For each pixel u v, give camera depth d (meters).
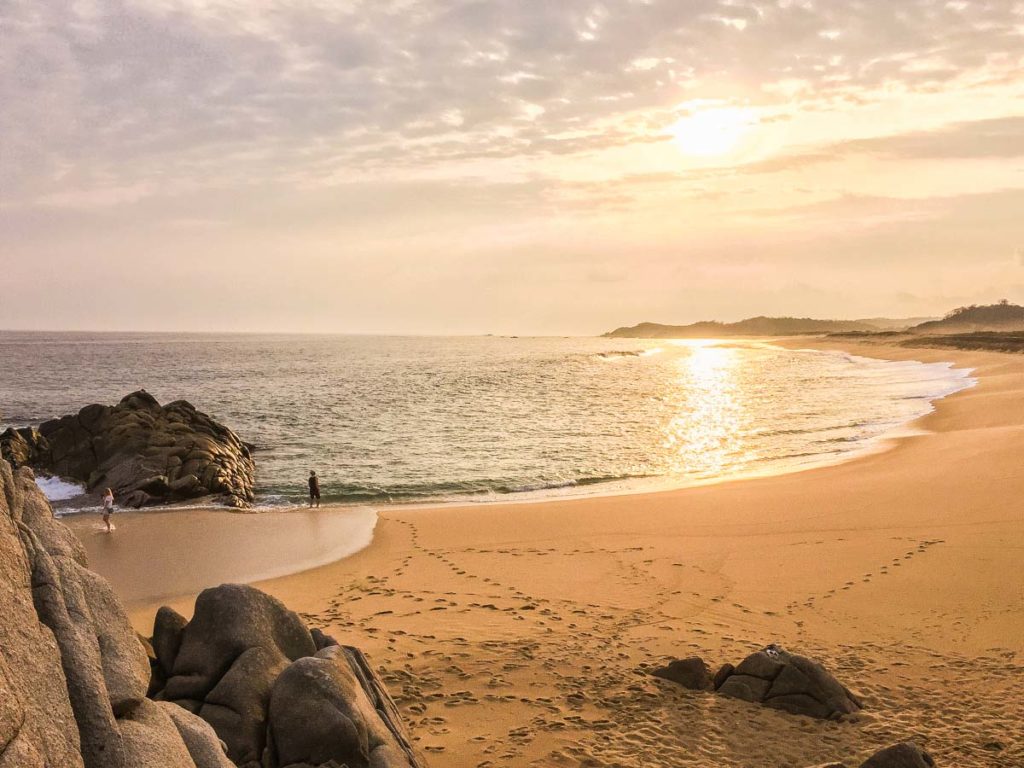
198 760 5.79
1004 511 24.44
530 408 67.69
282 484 36.09
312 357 183.12
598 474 37.44
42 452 37.53
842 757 10.34
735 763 10.13
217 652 8.42
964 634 15.29
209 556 23.05
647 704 11.97
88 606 5.89
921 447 38.16
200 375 115.69
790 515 25.72
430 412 64.81
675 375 109.62
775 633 15.58
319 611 17.30
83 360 161.75
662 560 21.14
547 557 21.78
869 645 14.83
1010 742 10.77
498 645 14.66
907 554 20.61
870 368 107.44
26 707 4.07
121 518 28.92
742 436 49.09
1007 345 118.94
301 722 7.58
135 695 5.53
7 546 4.91
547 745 10.50
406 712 11.55
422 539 24.41
